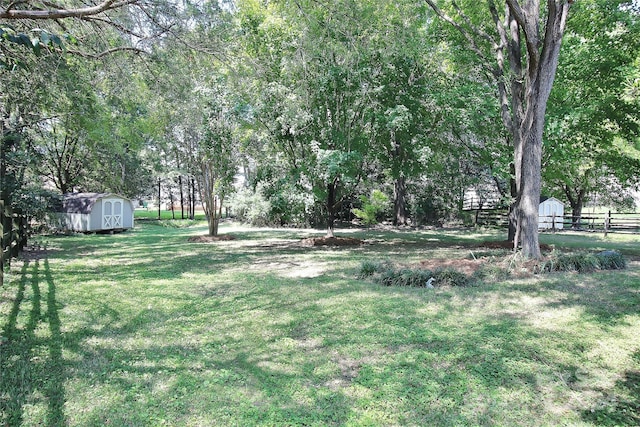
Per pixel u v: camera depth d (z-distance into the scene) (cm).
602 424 276
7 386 324
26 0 365
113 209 2039
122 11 609
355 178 1455
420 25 1317
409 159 1427
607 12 1089
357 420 283
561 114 1084
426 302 584
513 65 956
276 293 655
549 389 325
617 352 394
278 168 1454
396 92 1306
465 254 1125
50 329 465
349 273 841
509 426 275
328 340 435
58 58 613
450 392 321
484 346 410
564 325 475
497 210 2433
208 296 639
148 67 755
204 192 1695
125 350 408
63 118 1372
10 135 1063
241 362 382
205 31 722
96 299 610
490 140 1349
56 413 286
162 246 1400
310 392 323
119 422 278
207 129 1438
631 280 709
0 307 550
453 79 1368
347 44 918
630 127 1129
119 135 1902
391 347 414
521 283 701
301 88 1172
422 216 2486
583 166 1833
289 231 2088
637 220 1994
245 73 955
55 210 1891
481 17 1234
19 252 1117
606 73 1102
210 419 284
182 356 395
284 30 1192
